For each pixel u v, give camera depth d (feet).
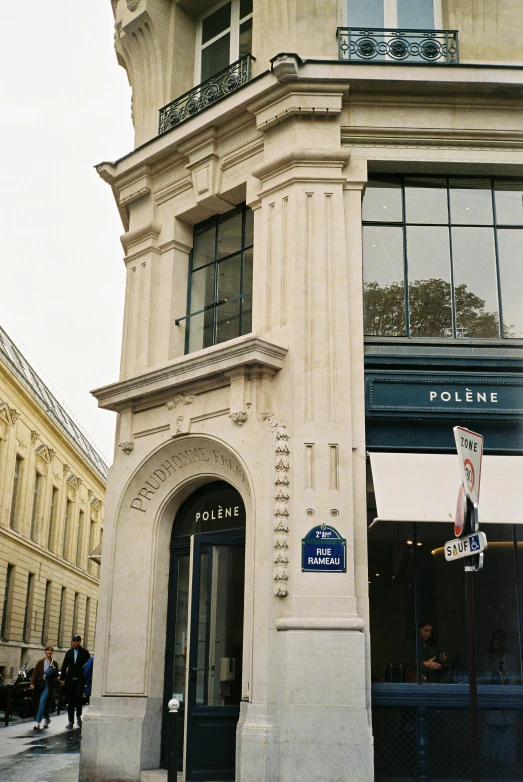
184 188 42.86
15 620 125.70
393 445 35.22
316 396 34.35
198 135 41.70
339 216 36.81
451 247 38.58
